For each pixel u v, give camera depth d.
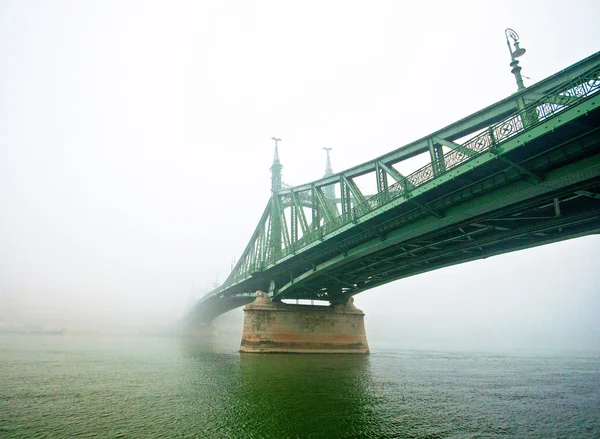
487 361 53.91
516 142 17.59
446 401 22.98
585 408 21.78
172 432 15.51
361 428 16.48
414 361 49.97
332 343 53.38
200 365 38.00
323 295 56.25
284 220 50.44
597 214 22.42
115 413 18.52
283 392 23.89
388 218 28.30
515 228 26.20
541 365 48.84
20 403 20.48
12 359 41.38
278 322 51.94
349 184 32.50
